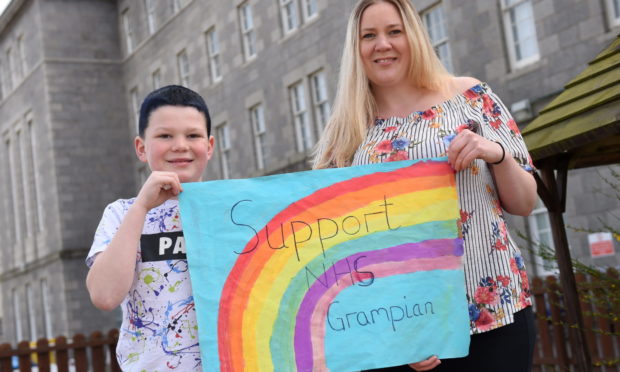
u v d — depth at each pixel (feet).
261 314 7.88
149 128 8.21
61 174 98.12
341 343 8.07
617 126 11.83
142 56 96.22
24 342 31.55
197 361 7.68
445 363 8.65
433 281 8.41
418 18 9.39
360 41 9.57
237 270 7.91
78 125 99.96
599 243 36.99
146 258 7.85
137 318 7.73
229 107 75.97
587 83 13.79
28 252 108.99
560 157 15.26
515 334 8.48
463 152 8.14
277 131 68.13
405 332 8.23
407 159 9.04
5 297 120.47
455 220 8.55
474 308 8.52
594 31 37.37
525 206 8.74
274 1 67.05
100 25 102.94
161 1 89.66
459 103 9.14
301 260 8.18
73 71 100.68
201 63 81.05
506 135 8.91
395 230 8.48
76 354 32.32
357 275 8.29
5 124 117.80
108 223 7.95
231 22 74.43
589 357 14.75
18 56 109.50
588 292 19.98
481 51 44.47
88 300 96.32
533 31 41.91
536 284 28.96
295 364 7.88
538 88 40.83
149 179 7.61
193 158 8.25
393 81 9.37
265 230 8.13
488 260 8.61
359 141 9.63
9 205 119.03
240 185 8.16
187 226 7.86
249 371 7.68
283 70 66.49
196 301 7.67
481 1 44.19
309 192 8.38
